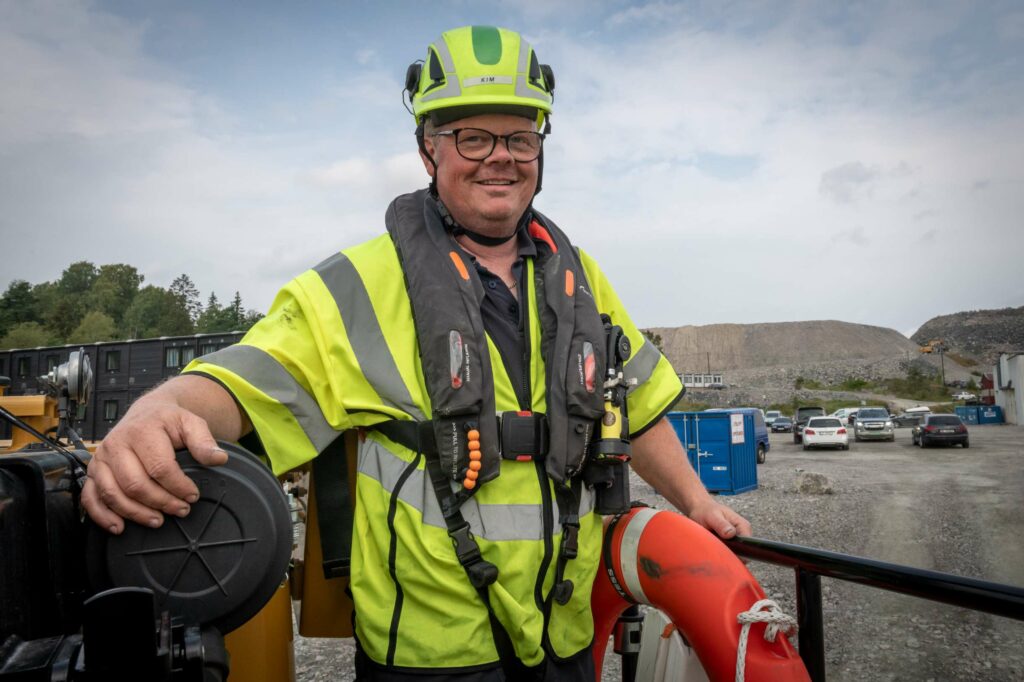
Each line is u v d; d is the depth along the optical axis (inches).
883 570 50.3
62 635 44.5
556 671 60.1
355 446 65.2
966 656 192.9
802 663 58.1
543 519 58.8
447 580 56.2
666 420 75.0
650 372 73.7
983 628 214.2
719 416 631.2
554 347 61.7
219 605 47.3
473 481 56.0
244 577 47.6
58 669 37.8
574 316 62.9
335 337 58.5
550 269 65.4
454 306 59.1
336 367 58.5
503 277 65.8
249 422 56.9
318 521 64.2
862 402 4256.9
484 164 62.1
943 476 727.1
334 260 62.2
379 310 60.9
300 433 57.8
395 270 62.7
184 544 47.1
